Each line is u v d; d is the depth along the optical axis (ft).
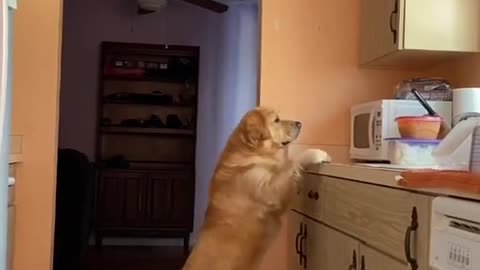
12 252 8.84
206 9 20.70
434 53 8.14
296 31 9.39
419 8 7.91
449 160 4.61
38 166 9.06
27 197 9.03
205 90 21.12
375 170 5.12
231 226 7.35
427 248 3.99
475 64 8.20
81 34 20.45
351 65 9.46
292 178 7.39
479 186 3.30
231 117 21.12
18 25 9.06
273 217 7.47
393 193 4.67
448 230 3.55
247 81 21.11
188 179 19.92
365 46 9.17
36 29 9.09
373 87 9.48
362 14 9.38
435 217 3.76
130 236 19.74
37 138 9.07
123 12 20.74
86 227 13.17
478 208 3.26
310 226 7.54
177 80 20.98
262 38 9.36
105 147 20.90
